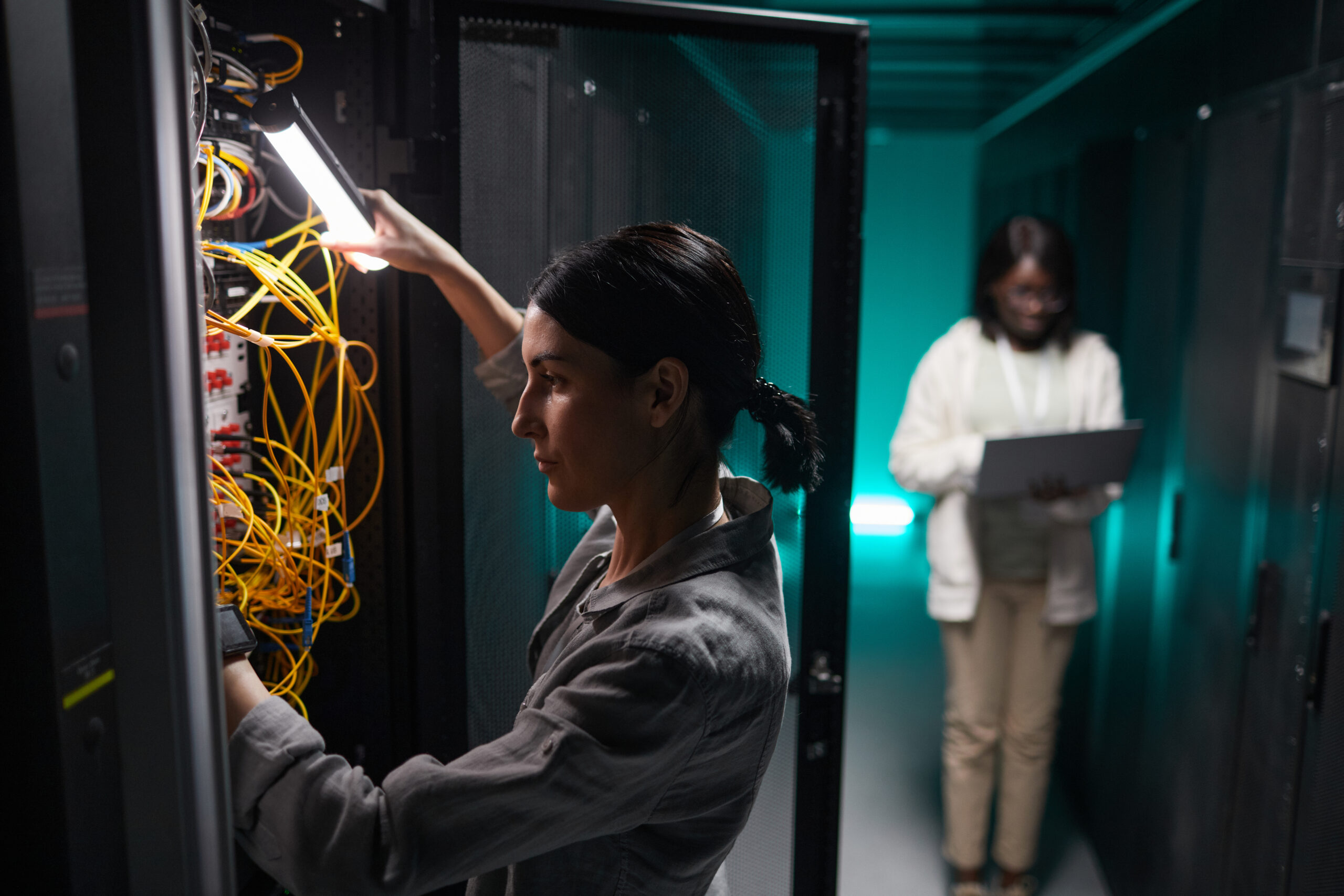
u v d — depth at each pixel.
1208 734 2.04
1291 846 1.67
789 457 0.84
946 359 2.50
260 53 1.13
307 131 0.84
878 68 4.23
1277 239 1.78
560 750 0.66
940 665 4.12
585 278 0.73
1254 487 1.86
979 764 2.49
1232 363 1.98
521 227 1.29
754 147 1.36
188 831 0.55
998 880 2.62
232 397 1.14
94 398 0.52
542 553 1.37
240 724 0.67
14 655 0.50
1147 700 2.43
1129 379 2.70
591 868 0.78
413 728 1.31
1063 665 2.44
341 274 1.19
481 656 1.35
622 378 0.74
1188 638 2.17
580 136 1.29
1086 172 3.30
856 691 3.85
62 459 0.50
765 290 1.40
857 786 3.12
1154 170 2.53
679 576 0.78
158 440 0.52
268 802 0.66
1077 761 3.03
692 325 0.74
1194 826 2.09
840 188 1.38
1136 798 2.47
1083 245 3.32
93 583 0.53
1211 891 2.00
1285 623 1.71
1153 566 2.42
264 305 1.19
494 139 1.25
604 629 0.80
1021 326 2.42
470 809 0.65
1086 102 3.34
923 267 6.10
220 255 0.97
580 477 0.77
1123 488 2.67
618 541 0.86
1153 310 2.51
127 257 0.50
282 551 1.08
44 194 0.49
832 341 1.42
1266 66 1.84
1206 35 2.17
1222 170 2.06
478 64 1.23
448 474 1.27
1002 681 2.51
